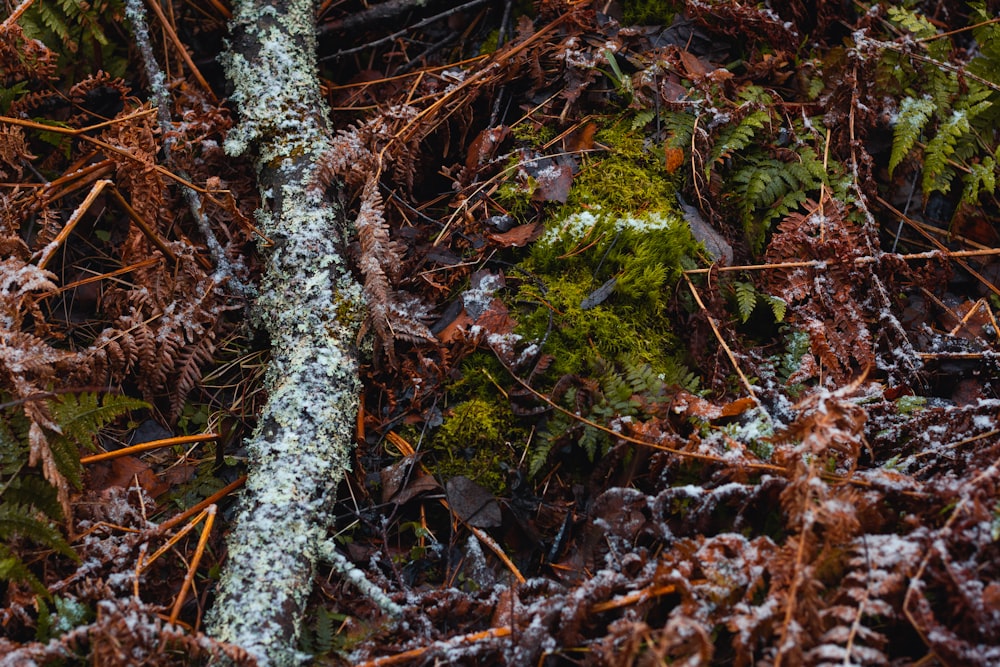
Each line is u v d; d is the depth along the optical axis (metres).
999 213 3.11
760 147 2.97
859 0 3.41
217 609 2.04
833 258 2.67
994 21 2.99
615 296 2.64
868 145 3.14
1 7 3.05
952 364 2.61
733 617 1.74
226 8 3.26
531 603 2.06
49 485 2.12
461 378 2.57
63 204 2.95
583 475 2.41
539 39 3.20
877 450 2.27
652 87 2.99
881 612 1.67
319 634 2.04
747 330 2.76
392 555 2.30
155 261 2.68
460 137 3.13
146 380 2.58
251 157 2.91
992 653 1.61
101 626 1.78
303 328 2.50
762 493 2.03
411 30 3.44
